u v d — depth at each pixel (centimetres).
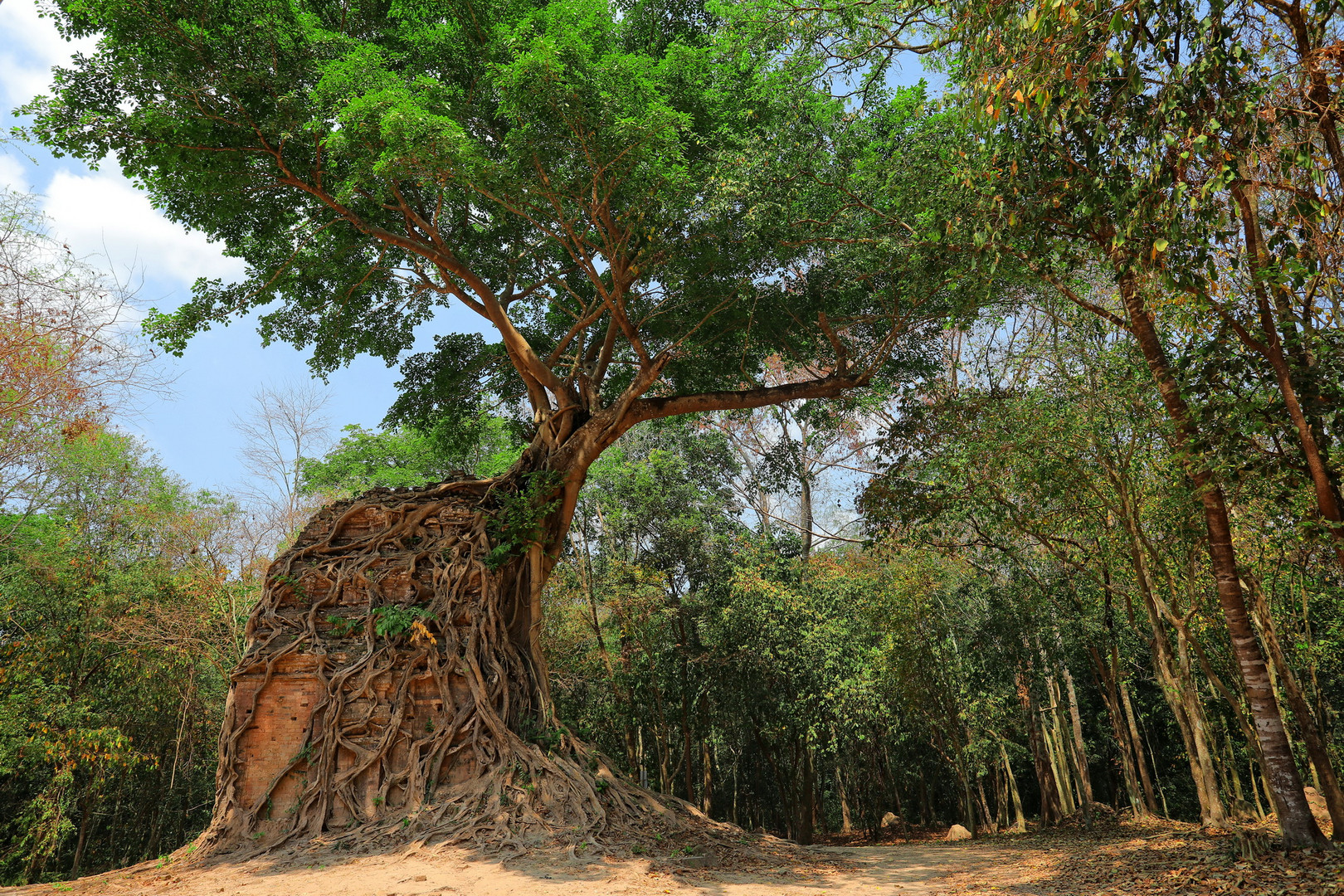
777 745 2867
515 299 2072
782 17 1294
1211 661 1927
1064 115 865
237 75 1460
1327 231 765
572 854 1232
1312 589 1762
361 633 1586
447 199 1758
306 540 1742
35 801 2305
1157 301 983
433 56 1680
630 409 1866
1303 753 2158
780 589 2541
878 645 2425
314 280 1889
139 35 1409
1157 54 804
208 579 2483
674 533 2842
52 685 2222
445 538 1725
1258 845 1014
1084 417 1352
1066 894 964
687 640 2809
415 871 1162
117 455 2656
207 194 1670
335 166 1641
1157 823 1875
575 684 2628
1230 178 722
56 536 2525
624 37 1844
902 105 1542
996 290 1241
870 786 3167
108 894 1116
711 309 1727
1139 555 1490
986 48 868
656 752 3055
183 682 2681
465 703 1533
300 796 1412
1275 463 953
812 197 1512
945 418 1488
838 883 1152
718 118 1675
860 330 1955
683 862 1247
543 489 1770
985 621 2347
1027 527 1536
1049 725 2755
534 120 1359
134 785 3014
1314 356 923
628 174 1379
